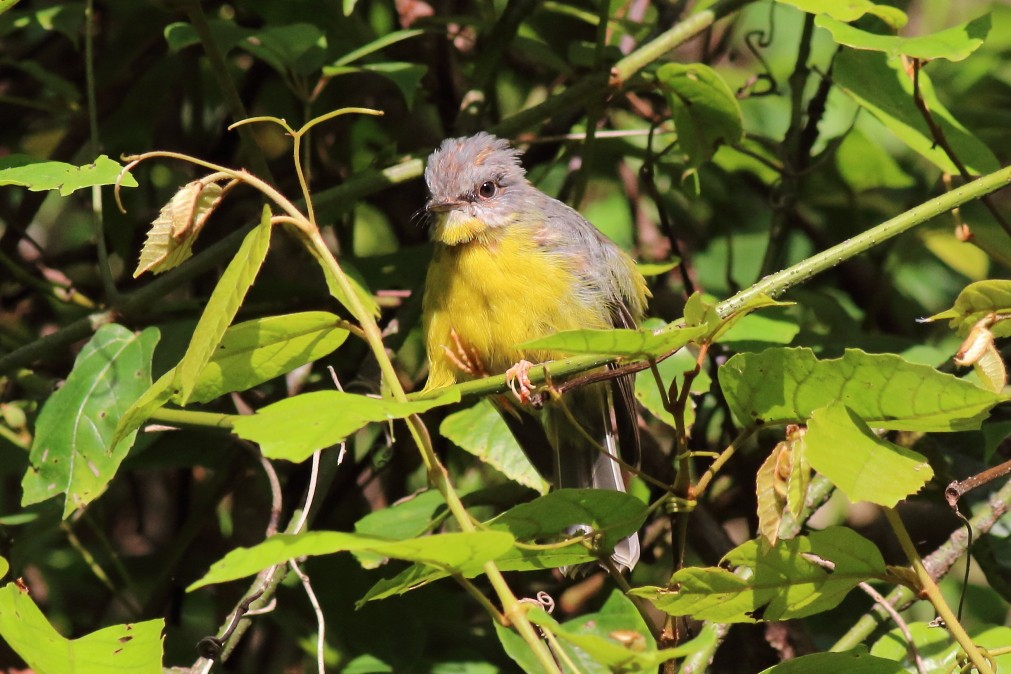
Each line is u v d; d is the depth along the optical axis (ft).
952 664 23.25
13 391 38.63
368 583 33.63
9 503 38.24
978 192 24.20
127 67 41.88
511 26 38.11
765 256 38.14
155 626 19.30
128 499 42.73
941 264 45.16
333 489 37.14
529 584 36.68
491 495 34.30
